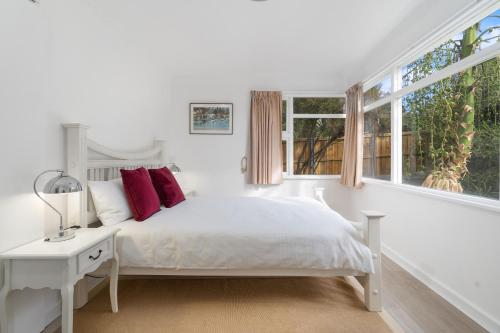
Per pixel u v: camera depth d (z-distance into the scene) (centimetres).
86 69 200
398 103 275
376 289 172
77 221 172
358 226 192
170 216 204
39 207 154
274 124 391
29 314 147
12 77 138
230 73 380
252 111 390
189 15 227
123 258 169
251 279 219
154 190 221
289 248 167
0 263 127
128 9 215
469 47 184
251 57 322
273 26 247
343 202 402
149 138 318
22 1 143
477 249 166
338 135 406
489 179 166
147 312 171
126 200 201
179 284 210
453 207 185
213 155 401
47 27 161
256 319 164
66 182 137
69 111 181
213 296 192
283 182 402
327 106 405
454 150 197
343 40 277
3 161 133
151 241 169
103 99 223
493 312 154
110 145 235
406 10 222
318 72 377
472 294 169
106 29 227
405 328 156
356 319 164
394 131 276
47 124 161
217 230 172
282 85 398
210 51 303
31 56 149
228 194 402
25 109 146
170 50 298
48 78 162
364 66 335
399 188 252
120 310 173
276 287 205
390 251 270
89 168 199
